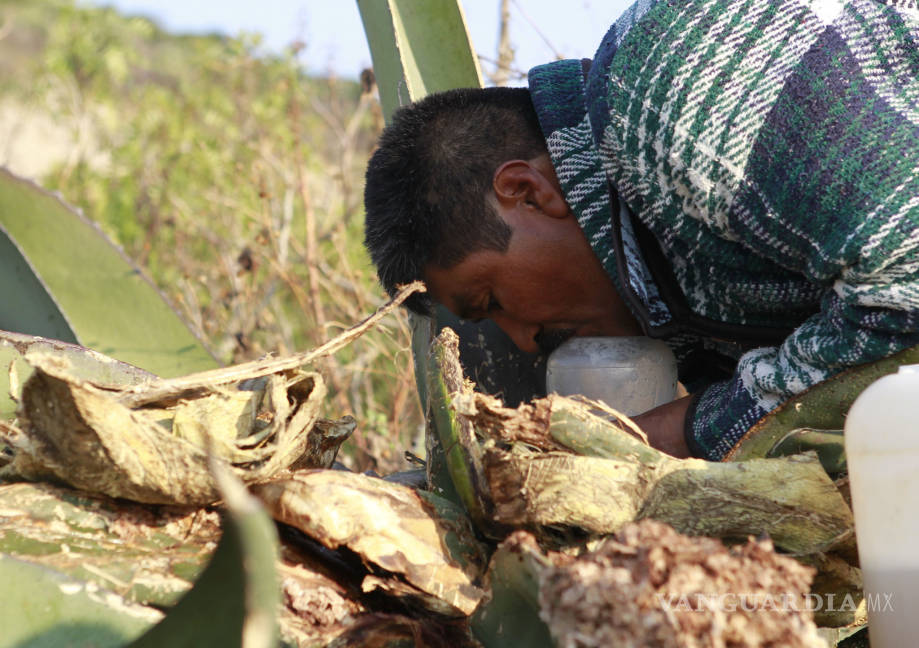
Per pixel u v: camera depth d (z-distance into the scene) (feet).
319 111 10.39
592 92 4.06
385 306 3.53
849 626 3.59
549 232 4.39
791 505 3.12
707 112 3.73
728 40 3.78
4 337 4.15
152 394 3.17
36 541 3.07
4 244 5.67
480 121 4.45
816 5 3.79
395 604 3.16
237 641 2.31
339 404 6.98
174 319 5.74
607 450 3.20
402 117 4.68
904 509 2.76
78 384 2.86
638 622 2.35
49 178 11.81
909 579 2.76
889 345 3.43
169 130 11.68
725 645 2.37
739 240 3.92
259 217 8.34
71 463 3.08
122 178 11.13
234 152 10.81
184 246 9.70
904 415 2.77
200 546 3.14
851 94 3.62
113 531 3.17
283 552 3.22
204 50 12.89
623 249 4.21
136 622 2.80
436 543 3.13
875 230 3.41
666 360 4.42
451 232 4.43
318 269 8.15
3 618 2.78
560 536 3.24
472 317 4.75
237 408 3.32
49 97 13.21
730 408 3.86
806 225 3.60
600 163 4.20
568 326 4.61
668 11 3.92
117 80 13.41
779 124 3.65
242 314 7.79
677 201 3.92
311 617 3.01
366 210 4.73
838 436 3.43
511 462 3.15
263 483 3.14
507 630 2.85
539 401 3.22
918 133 3.55
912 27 3.76
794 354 3.73
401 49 5.50
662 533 2.50
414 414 7.77
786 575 2.47
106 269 5.80
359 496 3.08
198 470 3.03
